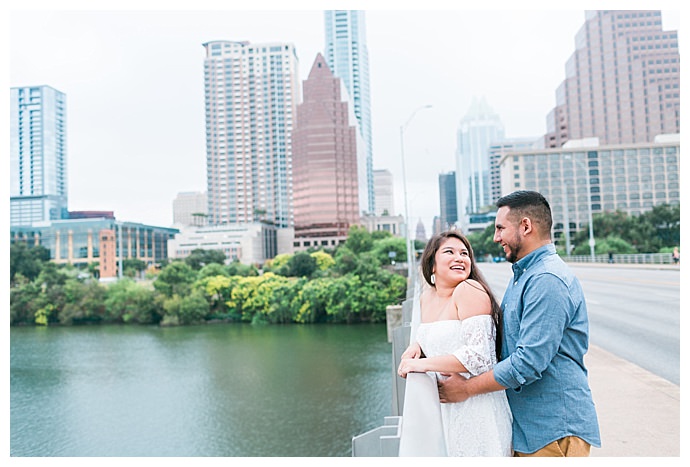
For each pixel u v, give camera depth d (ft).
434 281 9.95
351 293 245.04
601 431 17.98
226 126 548.31
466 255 9.57
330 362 184.24
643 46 530.27
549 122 620.49
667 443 16.61
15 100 572.51
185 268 306.55
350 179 457.27
